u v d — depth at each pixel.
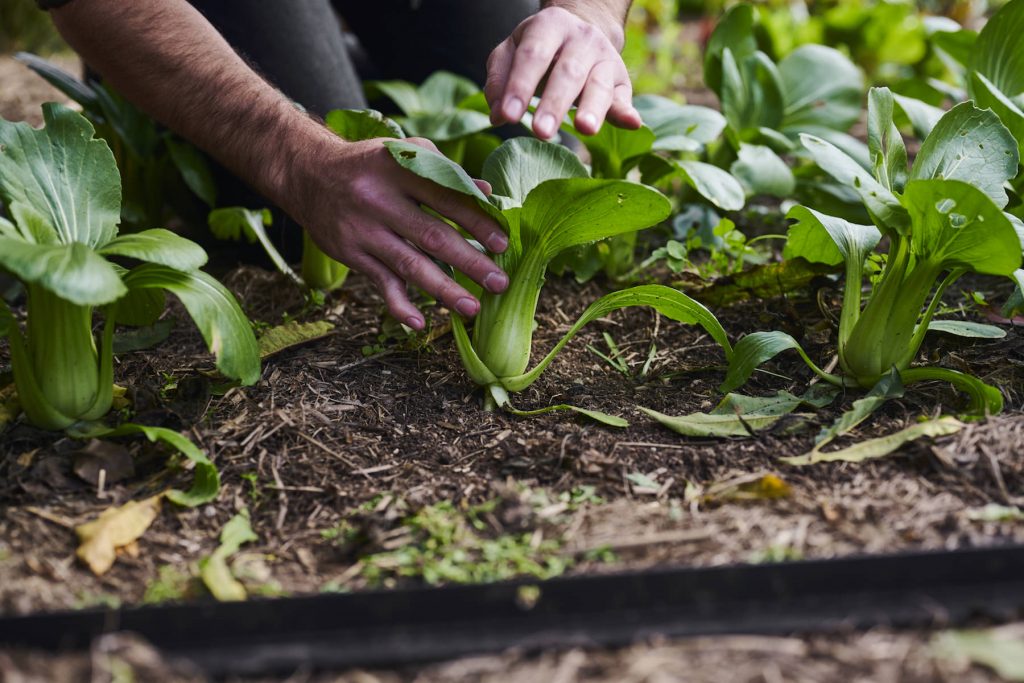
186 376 1.95
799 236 2.03
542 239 1.70
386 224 1.69
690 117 2.47
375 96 3.09
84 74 2.78
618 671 1.14
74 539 1.45
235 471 1.63
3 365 2.00
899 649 1.17
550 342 2.15
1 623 1.19
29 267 1.34
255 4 2.55
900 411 1.76
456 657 1.18
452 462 1.66
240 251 2.71
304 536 1.48
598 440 1.71
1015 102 2.22
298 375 1.95
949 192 1.51
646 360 2.07
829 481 1.55
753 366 1.76
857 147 2.69
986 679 1.11
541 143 1.87
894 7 4.02
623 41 2.06
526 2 3.07
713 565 1.31
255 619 1.22
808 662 1.15
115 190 1.71
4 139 1.60
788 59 3.04
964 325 1.89
